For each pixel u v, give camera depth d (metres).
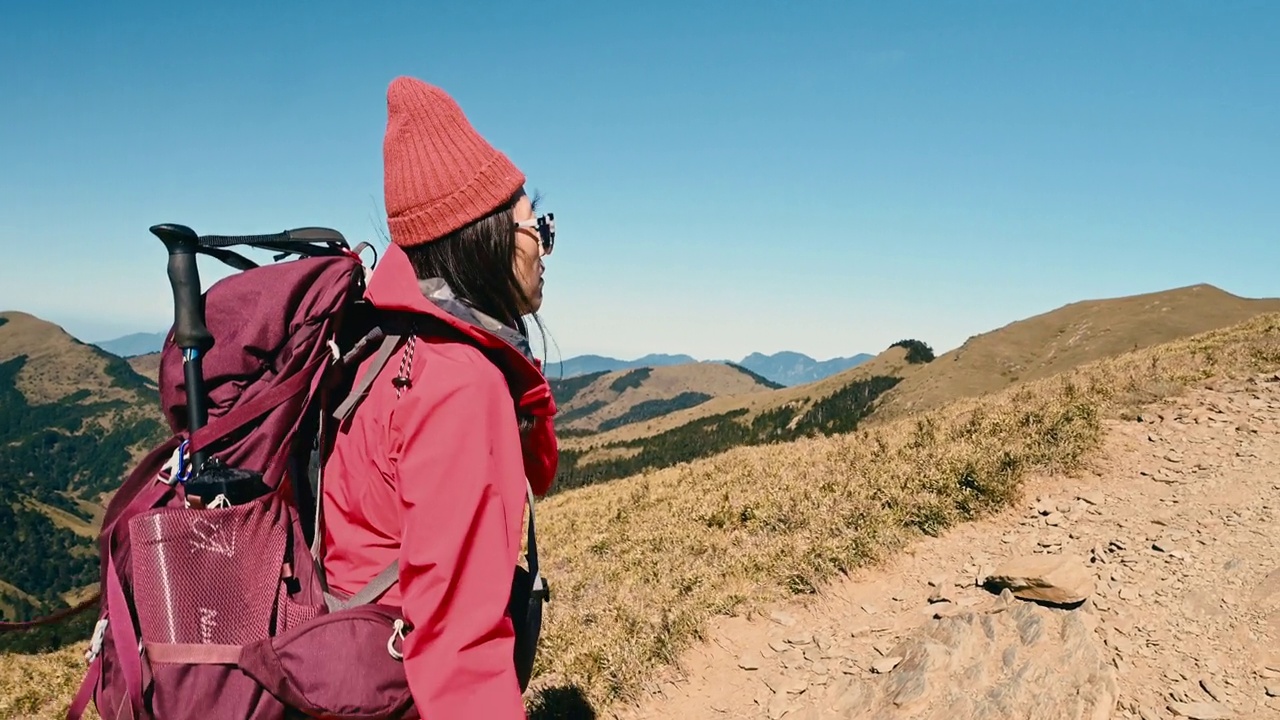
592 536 11.73
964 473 8.35
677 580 7.98
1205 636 5.40
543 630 7.52
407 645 1.48
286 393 1.58
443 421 1.51
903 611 6.39
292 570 1.60
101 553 1.60
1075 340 182.38
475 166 1.73
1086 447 8.80
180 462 1.59
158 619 1.45
